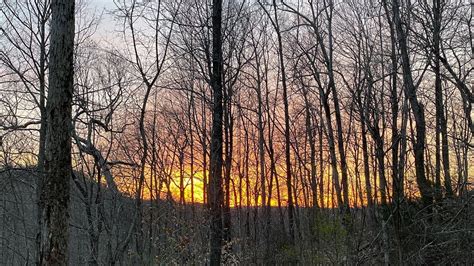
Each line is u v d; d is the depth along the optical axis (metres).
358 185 15.35
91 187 10.40
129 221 10.94
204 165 21.39
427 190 10.72
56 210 6.51
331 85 16.83
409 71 11.54
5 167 9.45
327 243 12.09
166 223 11.52
